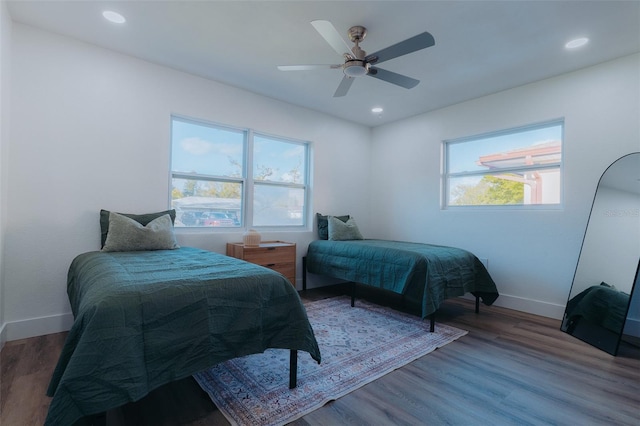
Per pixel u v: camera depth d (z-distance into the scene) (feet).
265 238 12.87
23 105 8.07
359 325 9.52
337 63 9.95
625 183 8.82
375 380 6.30
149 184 10.03
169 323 4.45
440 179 13.87
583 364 7.11
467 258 10.69
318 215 14.40
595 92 9.70
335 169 15.23
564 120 10.35
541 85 10.83
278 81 11.30
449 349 7.88
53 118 8.49
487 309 11.41
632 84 9.05
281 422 4.94
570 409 5.42
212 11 7.39
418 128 14.75
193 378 6.22
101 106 9.20
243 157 12.52
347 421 5.00
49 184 8.45
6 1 7.13
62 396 3.58
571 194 10.16
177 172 10.91
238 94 11.96
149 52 9.42
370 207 16.70
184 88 10.71
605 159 9.47
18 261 8.03
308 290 13.89
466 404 5.53
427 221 14.26
